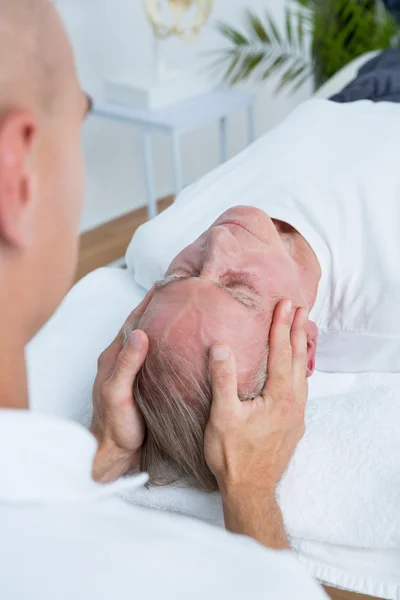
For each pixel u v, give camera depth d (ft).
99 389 3.70
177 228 5.14
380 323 4.58
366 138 5.34
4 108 1.15
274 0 11.33
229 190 5.31
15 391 1.22
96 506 1.12
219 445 3.34
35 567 1.00
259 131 11.86
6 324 1.20
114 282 5.28
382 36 9.60
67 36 1.31
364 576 3.62
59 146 1.25
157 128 8.15
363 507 3.58
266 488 3.37
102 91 9.73
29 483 1.06
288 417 3.50
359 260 4.75
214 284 3.72
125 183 10.50
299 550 3.69
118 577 1.01
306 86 11.75
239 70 10.52
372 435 3.84
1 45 1.16
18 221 1.13
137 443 3.67
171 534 1.11
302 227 4.74
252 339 3.59
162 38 8.64
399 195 4.92
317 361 4.75
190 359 3.50
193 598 1.03
